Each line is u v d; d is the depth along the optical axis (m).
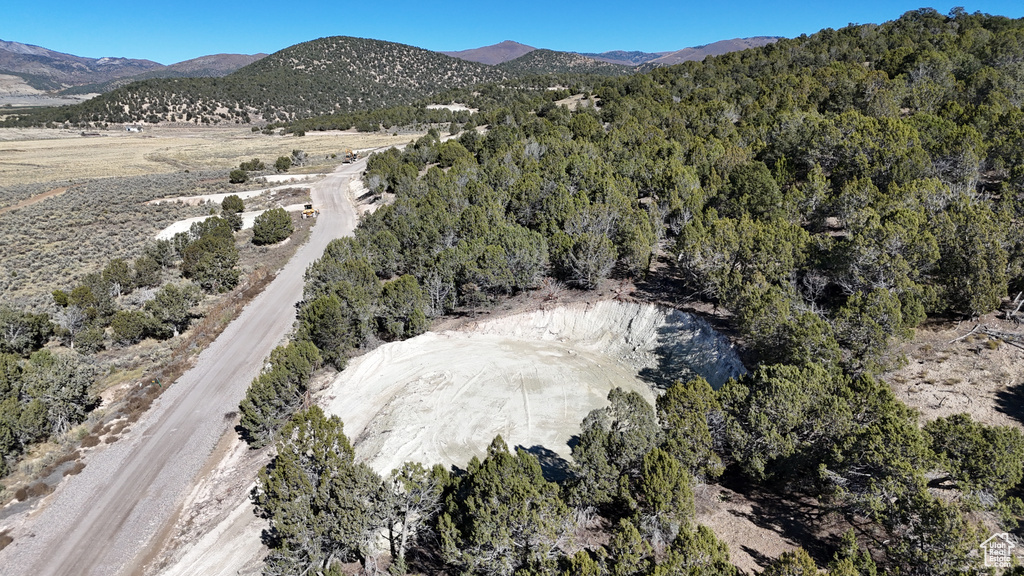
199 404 43.28
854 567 18.81
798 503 26.80
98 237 86.81
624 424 27.72
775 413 26.31
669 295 48.28
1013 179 47.34
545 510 22.83
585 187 66.25
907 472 21.19
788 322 33.03
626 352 45.94
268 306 60.84
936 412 29.91
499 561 22.77
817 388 27.27
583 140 89.31
